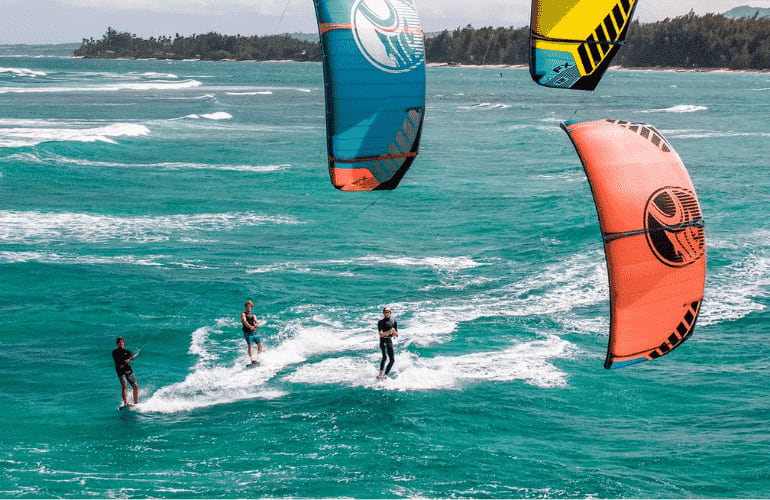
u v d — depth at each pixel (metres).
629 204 12.36
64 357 31.12
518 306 37.12
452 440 23.95
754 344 31.86
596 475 21.72
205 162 84.19
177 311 36.31
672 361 30.44
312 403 26.84
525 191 68.25
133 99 191.88
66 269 42.31
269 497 20.44
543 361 30.33
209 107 172.38
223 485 21.11
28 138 97.44
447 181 73.69
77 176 72.50
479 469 22.06
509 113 176.62
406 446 23.45
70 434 24.45
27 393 27.64
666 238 12.46
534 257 45.91
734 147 103.69
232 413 26.16
